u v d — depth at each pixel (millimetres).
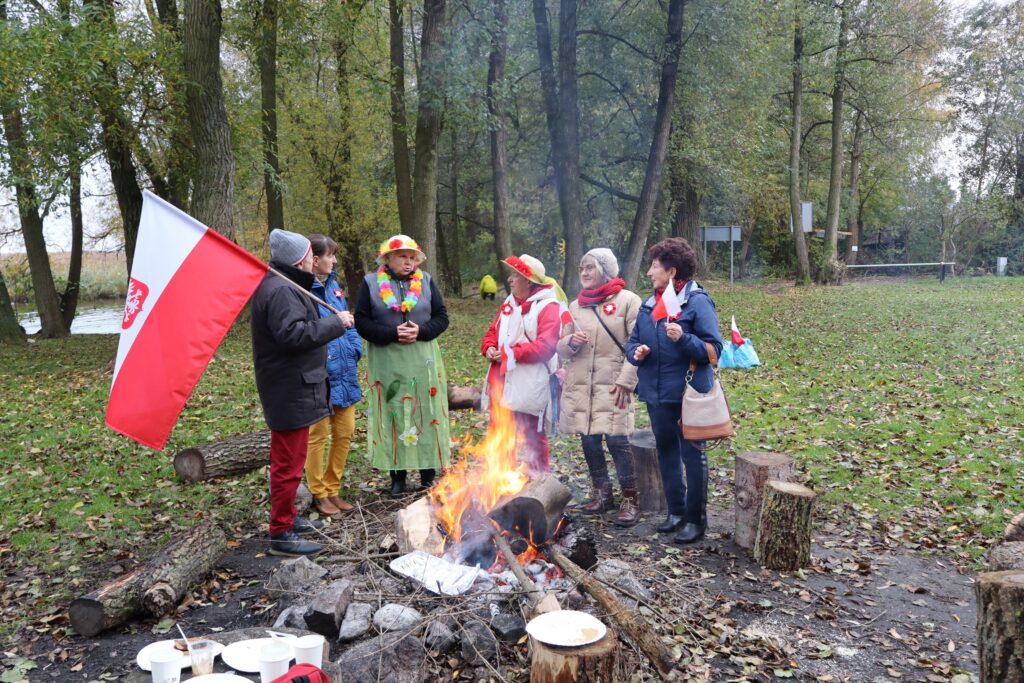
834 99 30062
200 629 3988
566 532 4348
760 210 36031
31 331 24422
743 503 4906
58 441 8297
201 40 13641
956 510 5613
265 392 4758
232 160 14180
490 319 21234
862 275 37062
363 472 6750
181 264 4387
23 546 5262
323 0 15531
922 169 38469
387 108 19297
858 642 3781
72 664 3678
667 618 3910
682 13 18766
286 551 4863
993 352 12469
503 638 3586
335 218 23984
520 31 21766
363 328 5590
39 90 12969
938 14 28062
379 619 3703
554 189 28000
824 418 8523
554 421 5520
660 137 19156
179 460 6289
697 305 4754
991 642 2896
